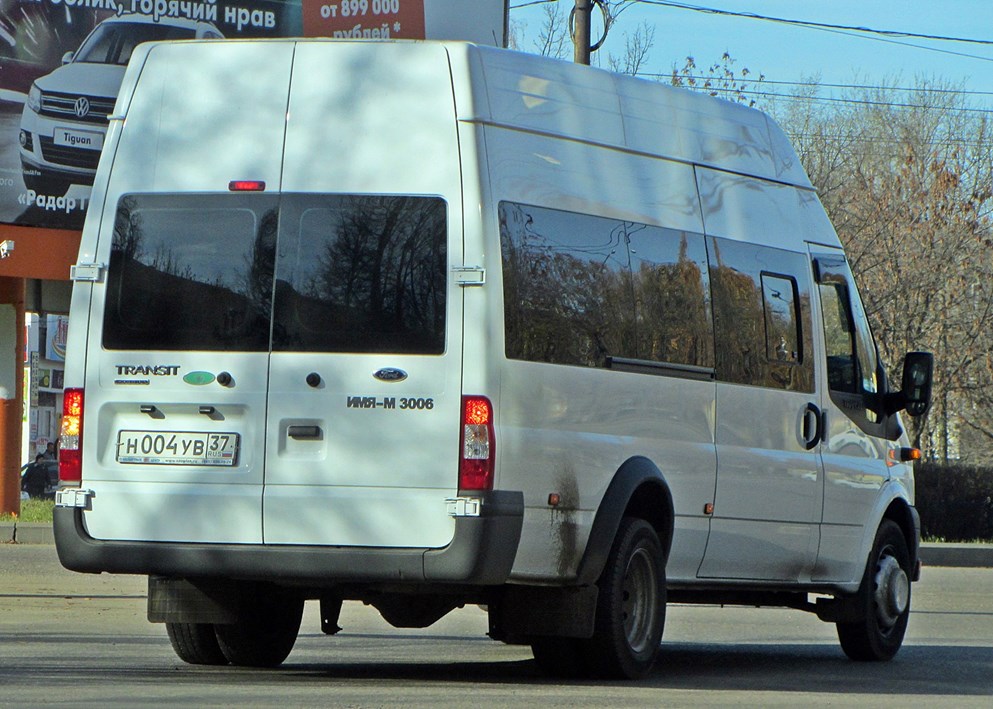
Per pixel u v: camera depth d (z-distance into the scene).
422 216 15.64
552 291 16.22
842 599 21.22
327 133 15.94
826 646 23.62
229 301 15.94
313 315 15.73
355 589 16.53
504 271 15.66
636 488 17.03
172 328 16.05
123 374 16.11
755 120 20.23
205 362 15.91
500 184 15.82
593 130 17.23
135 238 16.25
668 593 19.81
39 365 99.88
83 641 21.00
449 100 15.74
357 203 15.77
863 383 21.62
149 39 45.97
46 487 74.81
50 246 44.75
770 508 19.39
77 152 45.19
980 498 47.53
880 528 21.88
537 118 16.47
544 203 16.31
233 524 15.74
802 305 20.38
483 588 16.73
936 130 72.75
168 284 16.11
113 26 45.59
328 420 15.60
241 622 17.66
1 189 44.09
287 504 15.61
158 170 16.28
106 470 16.11
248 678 17.02
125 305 16.19
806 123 73.06
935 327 62.62
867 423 21.64
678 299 18.06
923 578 37.91
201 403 15.88
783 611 29.20
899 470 22.44
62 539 16.14
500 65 16.19
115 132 16.47
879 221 63.66
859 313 21.80
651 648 17.50
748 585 19.28
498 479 15.35
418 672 18.34
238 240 15.98
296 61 16.12
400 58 15.91
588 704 15.02
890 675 19.58
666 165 18.27
